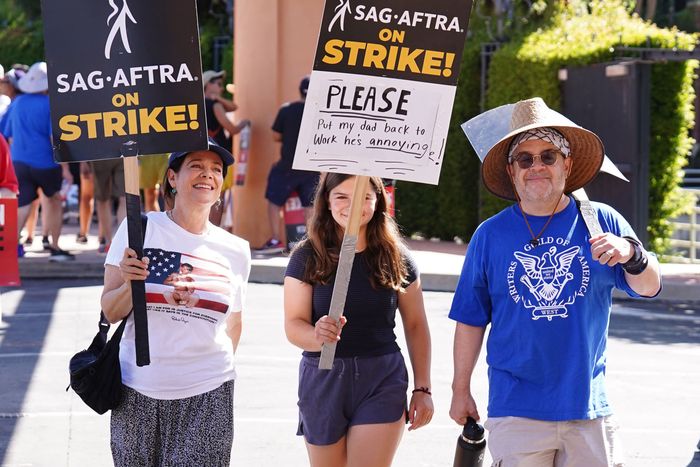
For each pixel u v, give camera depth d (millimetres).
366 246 6250
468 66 21562
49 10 5789
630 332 13812
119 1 5789
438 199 22094
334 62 5895
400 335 13086
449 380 11117
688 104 19328
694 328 14133
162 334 5895
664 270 17938
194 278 5949
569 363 5699
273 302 15305
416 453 8883
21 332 13078
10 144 17906
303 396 6297
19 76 18578
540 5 22109
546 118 5781
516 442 5723
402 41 5926
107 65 5812
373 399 6184
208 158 6027
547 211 5844
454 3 5930
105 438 9102
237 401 10203
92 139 5820
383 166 5934
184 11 5793
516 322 5762
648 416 10000
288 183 18516
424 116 5961
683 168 26656
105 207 18516
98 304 14922
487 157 6004
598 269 5727
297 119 18281
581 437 5703
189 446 5910
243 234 19969
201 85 5824
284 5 19609
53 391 10477
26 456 8633
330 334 5836
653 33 19109
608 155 19125
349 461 6207
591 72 19328
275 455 8742
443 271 16844
